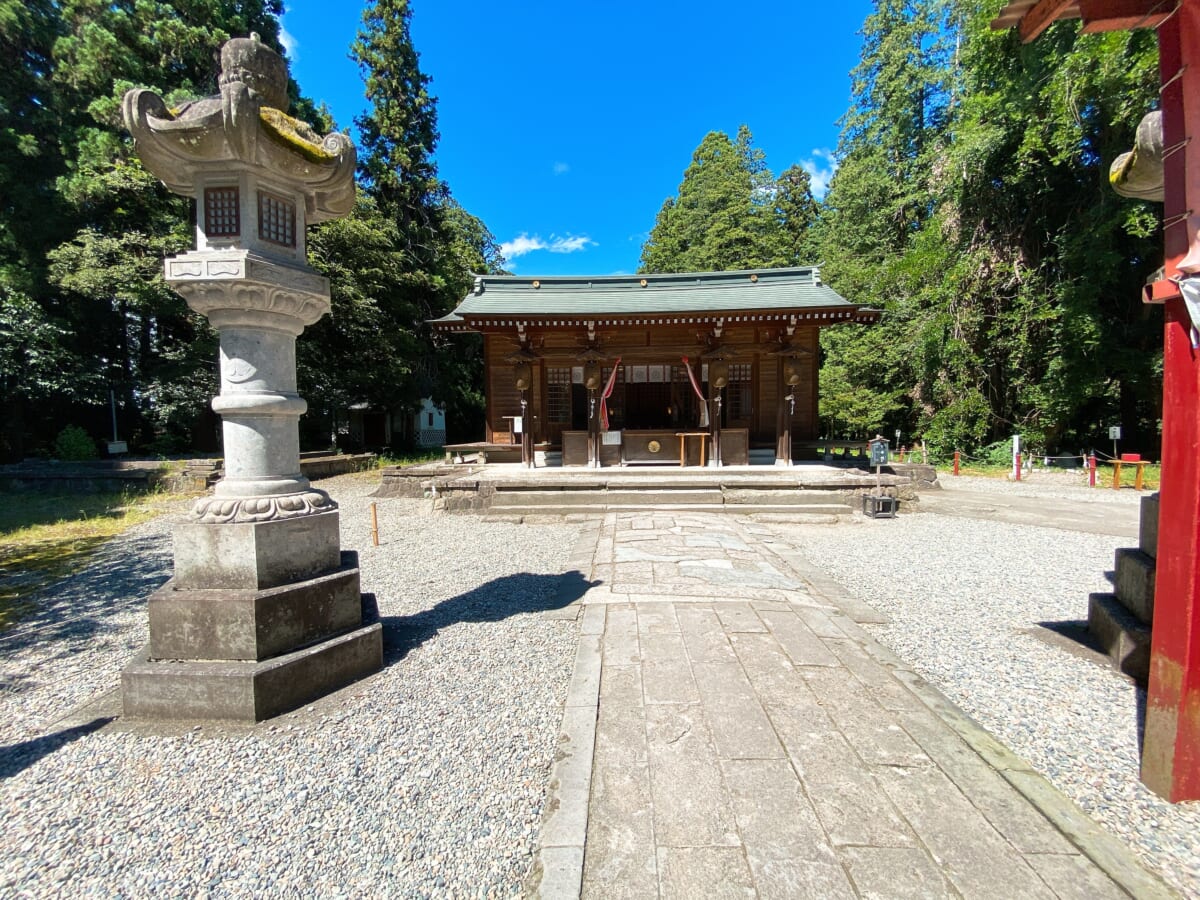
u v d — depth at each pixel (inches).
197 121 108.0
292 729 109.5
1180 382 87.4
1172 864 73.5
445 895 69.4
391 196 874.1
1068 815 80.5
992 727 109.7
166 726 110.7
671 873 69.5
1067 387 562.9
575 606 183.3
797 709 111.3
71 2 548.1
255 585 119.3
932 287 661.9
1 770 97.5
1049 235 588.7
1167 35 90.4
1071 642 150.1
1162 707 89.0
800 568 227.0
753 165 1135.6
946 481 531.2
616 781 88.7
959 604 185.2
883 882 67.8
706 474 412.2
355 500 450.9
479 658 143.6
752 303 496.7
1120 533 300.0
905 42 758.5
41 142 586.2
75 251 537.6
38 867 75.4
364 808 86.8
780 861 71.4
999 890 66.7
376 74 861.8
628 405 573.9
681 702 114.5
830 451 550.3
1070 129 487.8
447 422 1181.1
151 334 701.9
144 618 185.3
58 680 138.2
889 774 89.7
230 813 86.1
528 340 491.8
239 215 121.9
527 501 373.4
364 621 142.6
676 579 206.2
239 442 126.6
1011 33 532.7
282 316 129.3
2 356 534.0
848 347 791.7
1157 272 94.6
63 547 290.8
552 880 68.8
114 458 657.6
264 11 713.6
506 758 99.4
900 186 787.4
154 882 72.7
